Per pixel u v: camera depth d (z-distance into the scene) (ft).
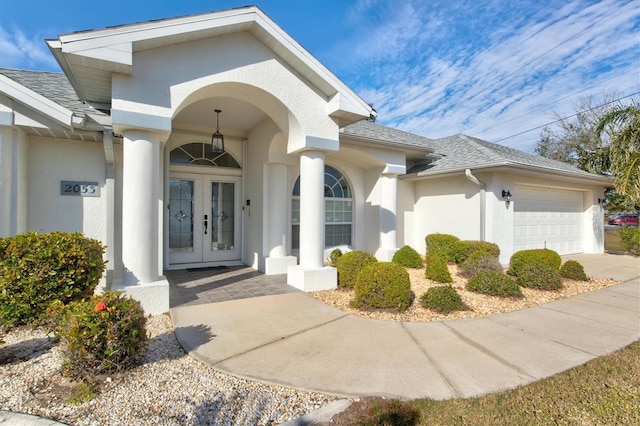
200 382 10.75
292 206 33.86
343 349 13.44
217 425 8.60
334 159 36.04
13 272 14.08
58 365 11.60
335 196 36.86
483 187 33.99
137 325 11.55
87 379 10.39
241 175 33.32
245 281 25.57
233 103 24.79
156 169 17.93
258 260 29.84
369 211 37.29
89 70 16.26
